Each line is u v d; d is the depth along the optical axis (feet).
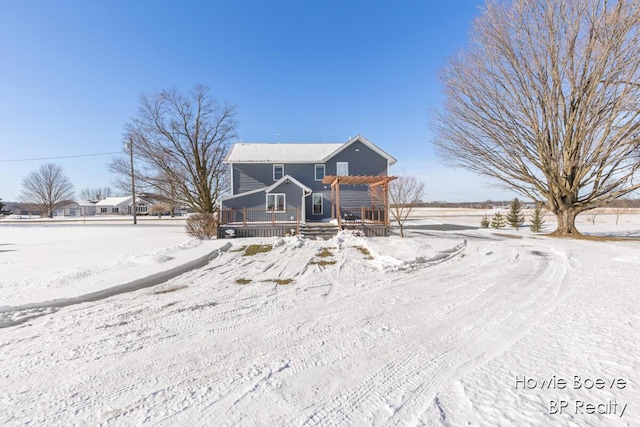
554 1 43.42
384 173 69.36
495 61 48.96
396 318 13.04
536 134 48.67
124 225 89.81
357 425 6.40
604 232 60.03
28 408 7.29
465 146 54.95
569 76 44.73
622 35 37.76
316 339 10.99
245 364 9.24
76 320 13.43
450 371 8.53
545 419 6.33
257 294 17.24
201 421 6.68
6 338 11.60
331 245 37.45
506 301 15.14
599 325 11.51
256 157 68.90
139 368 9.12
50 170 186.80
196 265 26.11
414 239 41.47
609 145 41.81
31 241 46.03
